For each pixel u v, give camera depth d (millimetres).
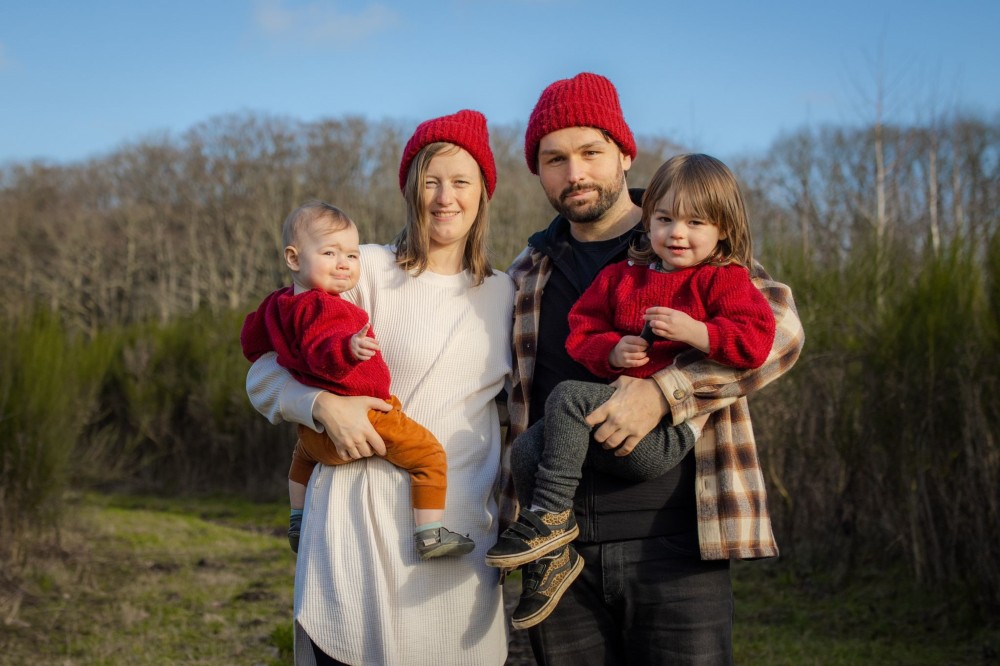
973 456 5434
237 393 12133
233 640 5469
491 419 2730
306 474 2785
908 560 5973
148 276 34125
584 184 2674
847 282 6797
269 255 31938
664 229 2400
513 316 2824
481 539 2592
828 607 5906
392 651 2436
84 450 10742
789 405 6863
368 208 28312
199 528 9250
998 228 5633
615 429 2322
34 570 6875
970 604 5441
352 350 2340
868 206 12477
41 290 30969
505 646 2689
